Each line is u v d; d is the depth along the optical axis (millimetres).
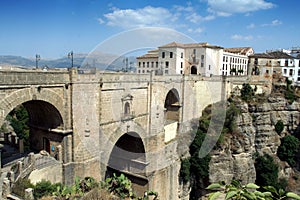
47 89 20969
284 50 107500
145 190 25688
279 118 65000
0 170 20000
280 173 60562
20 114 48250
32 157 21828
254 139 60719
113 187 23875
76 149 22547
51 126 24000
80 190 21297
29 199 17922
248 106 61406
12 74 18594
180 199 39438
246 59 89125
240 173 53781
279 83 72875
